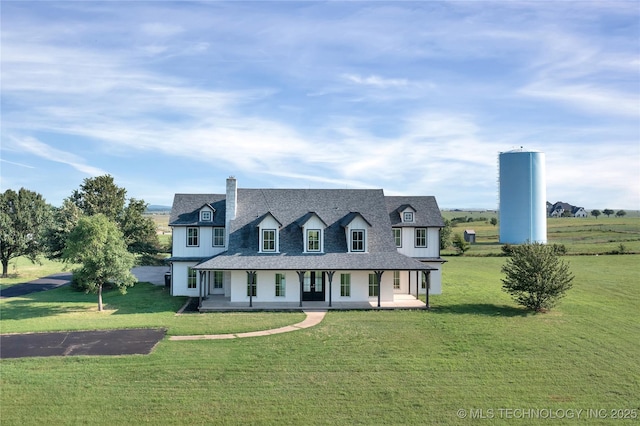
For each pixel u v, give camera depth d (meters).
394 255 32.03
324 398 15.62
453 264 55.72
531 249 29.17
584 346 21.03
